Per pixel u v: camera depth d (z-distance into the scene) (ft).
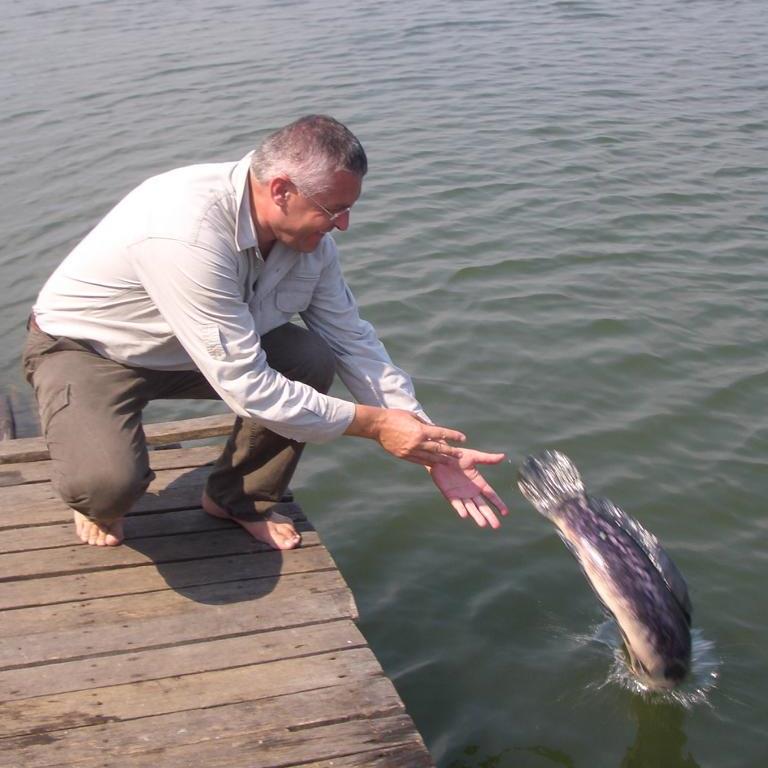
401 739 9.43
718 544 15.61
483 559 15.49
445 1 59.21
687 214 28.02
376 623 14.19
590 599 14.60
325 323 11.78
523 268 24.88
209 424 14.79
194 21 56.80
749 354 20.93
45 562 11.60
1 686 9.88
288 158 9.65
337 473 17.71
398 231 27.17
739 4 56.75
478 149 33.30
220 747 9.29
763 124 35.47
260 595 11.25
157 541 12.07
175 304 9.90
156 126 37.09
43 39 54.75
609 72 42.70
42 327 11.14
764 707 12.58
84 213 29.86
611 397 19.56
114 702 9.74
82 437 10.63
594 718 12.48
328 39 50.31
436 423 18.72
